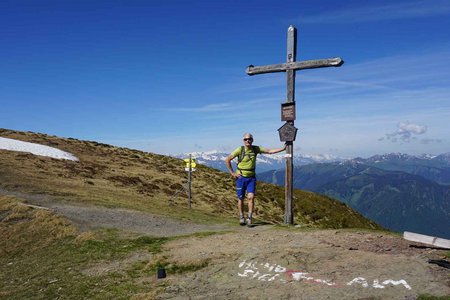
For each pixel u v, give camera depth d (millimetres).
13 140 46656
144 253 12234
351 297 7145
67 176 32812
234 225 17375
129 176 38750
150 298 8258
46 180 29109
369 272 8148
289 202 14680
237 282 8578
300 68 13812
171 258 10945
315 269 8648
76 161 42062
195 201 34094
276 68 14258
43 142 50969
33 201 20812
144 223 17969
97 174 36875
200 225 18203
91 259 12219
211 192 40688
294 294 7566
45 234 15508
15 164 33500
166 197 33000
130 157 54094
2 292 10117
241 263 9547
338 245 10383
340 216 46750
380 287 7422
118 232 15625
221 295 7961
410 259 8703
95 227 16375
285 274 8586
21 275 11539
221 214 30609
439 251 9344
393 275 7879
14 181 26109
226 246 11531
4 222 17000
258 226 14836
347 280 7898
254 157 14930
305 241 11195
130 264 11250
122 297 8656
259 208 39062
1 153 38062
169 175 45281
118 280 9930
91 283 9945
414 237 9867
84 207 20906
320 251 9781
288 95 14141
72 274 10961
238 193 15242
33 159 37562
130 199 26844
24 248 14508
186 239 13266
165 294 8406
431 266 8172
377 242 10539
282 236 12102
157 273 9852
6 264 13062
